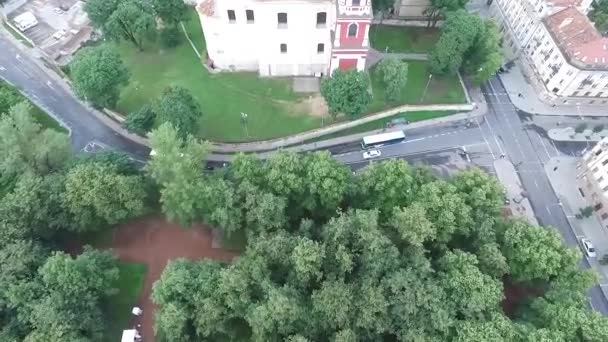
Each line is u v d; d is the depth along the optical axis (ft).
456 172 307.17
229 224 240.73
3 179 275.80
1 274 213.66
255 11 304.30
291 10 302.45
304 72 352.49
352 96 296.51
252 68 355.77
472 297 208.03
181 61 363.56
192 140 259.19
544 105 361.71
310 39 323.37
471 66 349.00
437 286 211.20
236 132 322.75
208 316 206.69
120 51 371.97
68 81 351.46
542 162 331.16
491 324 200.95
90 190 236.02
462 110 351.25
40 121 330.13
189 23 391.45
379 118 340.18
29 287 211.41
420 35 391.86
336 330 207.62
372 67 364.17
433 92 355.56
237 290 207.21
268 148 321.11
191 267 226.58
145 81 350.64
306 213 266.98
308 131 325.42
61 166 278.46
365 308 202.59
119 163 264.93
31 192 239.71
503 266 226.79
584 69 321.73
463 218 239.91
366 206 257.34
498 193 254.68
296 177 247.50
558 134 345.51
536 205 310.65
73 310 212.43
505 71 381.19
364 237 214.69
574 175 325.42
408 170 254.88
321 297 203.82
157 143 246.06
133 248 269.03
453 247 252.01
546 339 194.29
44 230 245.45
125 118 323.57
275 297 195.11
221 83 348.59
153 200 277.23
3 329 205.77
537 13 355.97
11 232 227.81
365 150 328.90
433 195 239.50
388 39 387.55
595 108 360.28
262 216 233.14
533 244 232.12
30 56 371.97
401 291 207.31
